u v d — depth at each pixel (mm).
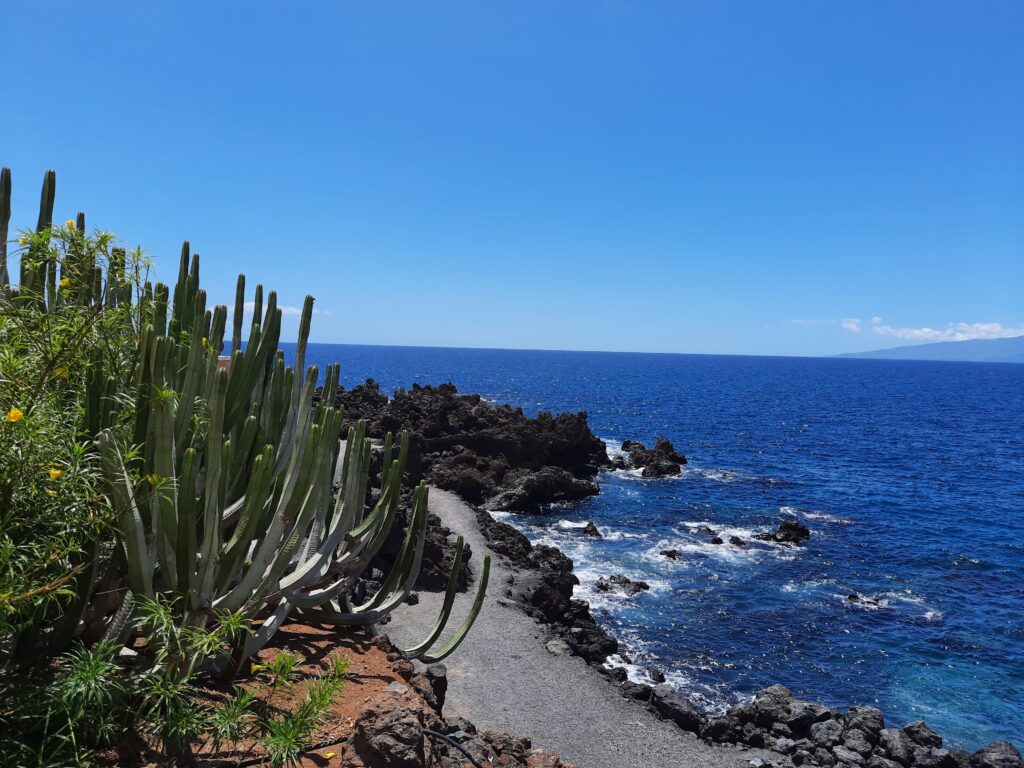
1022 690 23141
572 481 49406
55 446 5055
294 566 9305
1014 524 46062
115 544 6449
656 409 120375
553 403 127188
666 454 63562
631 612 28547
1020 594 32312
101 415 6000
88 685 4992
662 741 17312
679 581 32500
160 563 6445
